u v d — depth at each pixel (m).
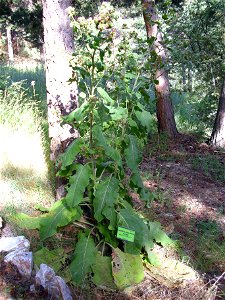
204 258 4.72
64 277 3.78
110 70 3.96
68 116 3.92
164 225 5.31
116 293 3.78
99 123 3.91
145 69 4.07
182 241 5.00
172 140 9.58
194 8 9.73
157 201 6.01
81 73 3.76
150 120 4.06
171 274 4.17
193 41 8.44
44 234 3.94
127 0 14.21
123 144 3.96
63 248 4.14
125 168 6.60
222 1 9.34
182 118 11.39
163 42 4.25
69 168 4.05
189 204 6.15
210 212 5.98
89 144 3.91
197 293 3.94
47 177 5.58
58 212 4.03
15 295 3.32
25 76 11.21
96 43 3.54
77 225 4.22
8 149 5.83
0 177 5.34
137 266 3.98
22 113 7.32
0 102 7.56
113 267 3.92
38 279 3.44
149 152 8.45
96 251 3.94
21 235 4.20
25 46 25.05
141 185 4.12
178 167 7.84
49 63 4.77
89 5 11.95
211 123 10.87
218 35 9.12
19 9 16.86
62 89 4.76
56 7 4.62
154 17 8.22
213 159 8.45
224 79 9.35
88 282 3.80
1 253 3.67
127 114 3.93
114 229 3.87
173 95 12.76
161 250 4.52
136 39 4.05
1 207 4.65
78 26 3.69
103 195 3.80
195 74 10.54
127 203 4.23
